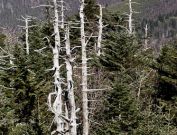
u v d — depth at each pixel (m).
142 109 28.95
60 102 16.98
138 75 30.55
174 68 31.47
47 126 23.83
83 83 23.73
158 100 30.22
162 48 32.84
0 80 28.31
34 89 27.45
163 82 31.80
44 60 29.83
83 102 23.75
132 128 22.44
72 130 15.32
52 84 29.05
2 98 27.41
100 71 29.55
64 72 25.14
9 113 25.88
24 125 24.62
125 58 30.50
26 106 27.58
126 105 22.75
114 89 23.16
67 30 15.87
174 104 29.38
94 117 27.08
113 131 21.86
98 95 27.28
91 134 25.67
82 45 23.89
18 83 27.58
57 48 18.97
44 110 26.06
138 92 29.31
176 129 24.55
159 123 23.50
